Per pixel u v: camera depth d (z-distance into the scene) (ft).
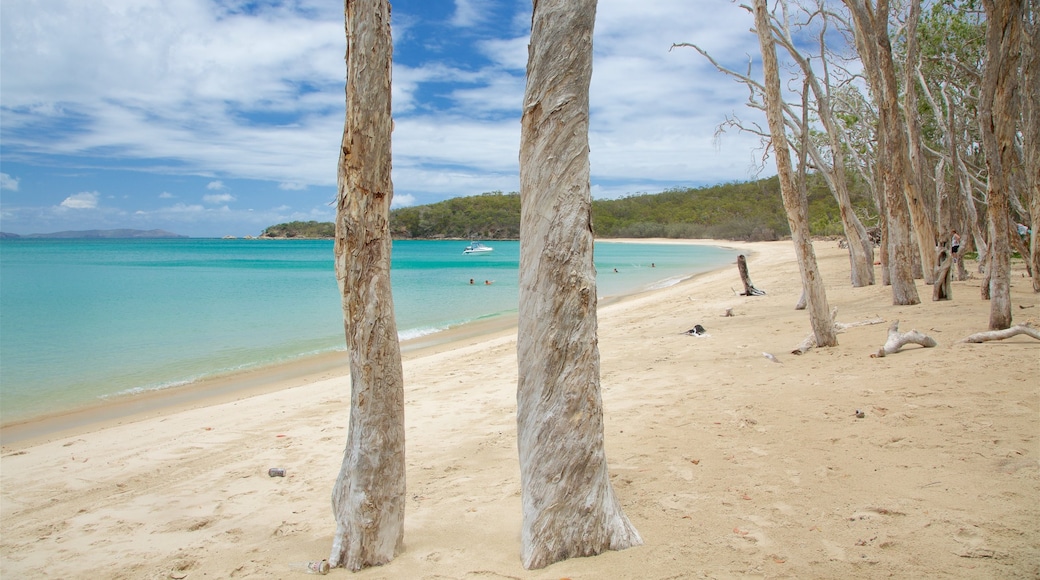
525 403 10.08
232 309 68.33
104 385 33.99
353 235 10.04
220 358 41.65
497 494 14.06
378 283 10.28
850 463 13.70
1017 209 44.93
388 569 10.47
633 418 18.95
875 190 57.77
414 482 15.44
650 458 15.23
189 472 18.38
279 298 79.82
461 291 90.33
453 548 11.12
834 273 72.28
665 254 204.95
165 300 77.05
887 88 37.14
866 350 25.13
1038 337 22.49
